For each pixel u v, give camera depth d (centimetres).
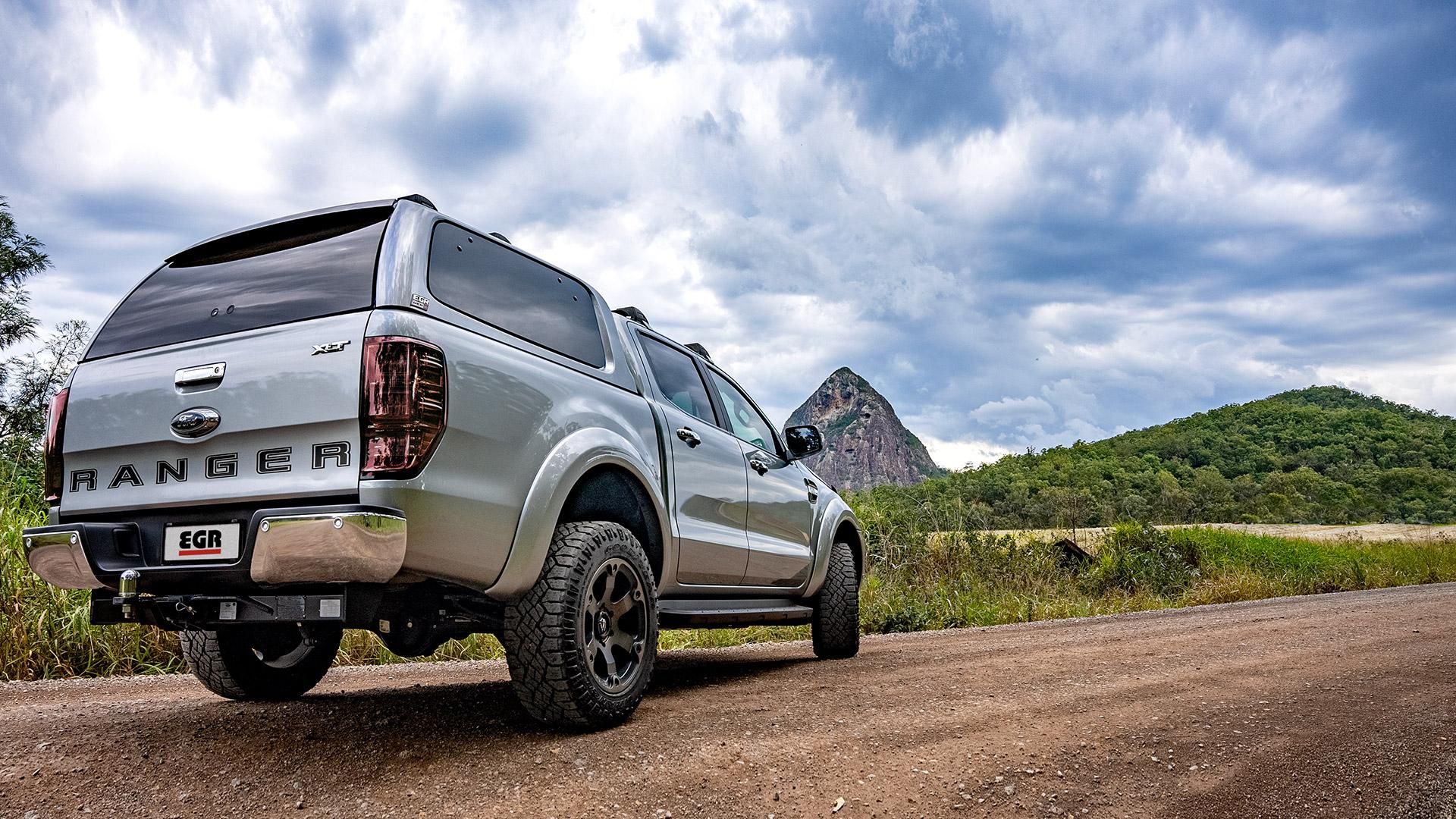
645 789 254
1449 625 695
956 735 321
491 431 292
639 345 426
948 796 259
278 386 274
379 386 261
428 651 331
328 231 308
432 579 281
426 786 253
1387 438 13888
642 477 366
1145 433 16362
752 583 487
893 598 1024
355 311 278
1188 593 1376
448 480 273
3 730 305
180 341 303
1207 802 268
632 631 343
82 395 309
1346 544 2214
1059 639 662
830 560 574
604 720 314
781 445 555
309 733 306
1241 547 1845
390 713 343
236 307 300
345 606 262
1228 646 579
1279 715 365
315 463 266
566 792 248
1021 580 1321
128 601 281
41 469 712
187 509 284
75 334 1136
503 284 334
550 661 299
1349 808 270
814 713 356
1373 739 334
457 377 281
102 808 235
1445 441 13225
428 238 301
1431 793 283
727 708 366
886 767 281
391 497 257
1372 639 605
